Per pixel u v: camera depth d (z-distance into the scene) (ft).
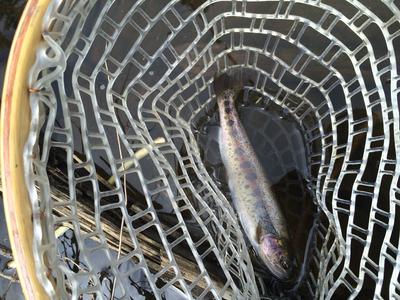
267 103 1.19
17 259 0.54
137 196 1.20
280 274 1.16
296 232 1.18
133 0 1.16
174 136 1.03
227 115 1.17
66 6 0.60
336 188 1.00
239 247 0.99
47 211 0.60
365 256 0.93
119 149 1.09
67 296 0.63
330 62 0.94
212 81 1.16
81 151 1.19
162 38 1.18
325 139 1.18
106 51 0.80
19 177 0.54
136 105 1.18
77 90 0.75
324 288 0.99
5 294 1.22
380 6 1.13
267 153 1.20
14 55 0.53
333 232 1.07
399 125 0.87
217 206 1.08
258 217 1.19
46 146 0.62
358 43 1.16
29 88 0.54
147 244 1.13
